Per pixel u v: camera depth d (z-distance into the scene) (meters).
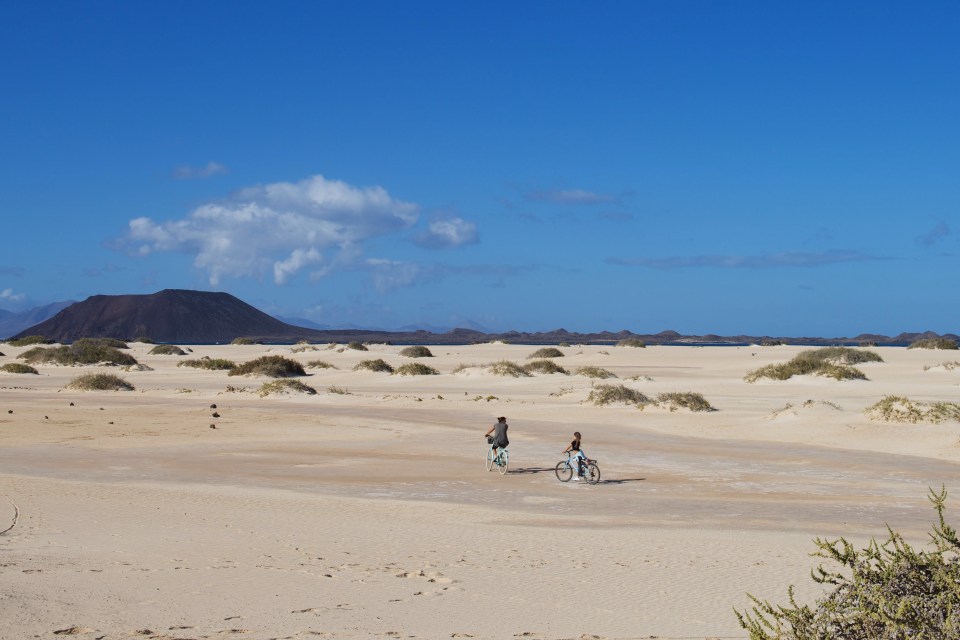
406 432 34.97
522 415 41.03
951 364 59.81
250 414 41.94
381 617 9.79
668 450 29.72
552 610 10.23
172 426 36.62
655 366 76.19
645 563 12.92
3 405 45.84
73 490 20.17
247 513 17.47
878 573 6.07
